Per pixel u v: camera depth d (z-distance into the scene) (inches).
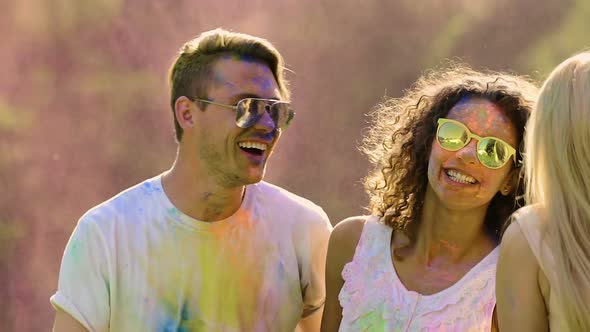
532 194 97.0
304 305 137.0
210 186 127.6
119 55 653.9
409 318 116.7
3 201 597.0
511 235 97.1
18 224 581.3
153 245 127.8
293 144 610.5
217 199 128.0
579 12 639.8
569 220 90.4
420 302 116.9
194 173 128.0
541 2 645.3
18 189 604.7
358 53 662.5
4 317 513.0
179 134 129.6
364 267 121.8
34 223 584.7
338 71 658.2
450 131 114.6
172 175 130.1
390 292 119.0
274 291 132.0
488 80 117.7
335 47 662.5
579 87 90.0
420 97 123.3
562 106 90.4
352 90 655.8
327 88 655.1
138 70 649.0
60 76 655.1
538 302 95.2
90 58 655.1
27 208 593.6
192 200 128.3
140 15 652.7
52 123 642.8
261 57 129.7
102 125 639.8
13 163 621.6
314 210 136.6
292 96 649.6
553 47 635.5
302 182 596.1
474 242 119.2
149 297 127.4
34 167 620.4
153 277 127.5
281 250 132.7
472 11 661.9
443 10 666.2
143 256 127.4
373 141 134.4
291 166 602.5
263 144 126.6
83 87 652.7
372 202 127.3
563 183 90.5
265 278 131.6
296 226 134.0
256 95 126.3
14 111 642.2
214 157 126.6
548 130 91.2
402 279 119.8
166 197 129.3
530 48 644.7
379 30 665.0
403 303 117.6
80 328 126.8
